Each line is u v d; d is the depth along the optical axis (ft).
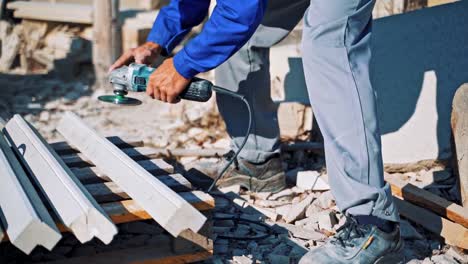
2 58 24.72
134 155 12.42
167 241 10.48
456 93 12.58
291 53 17.37
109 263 9.83
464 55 13.93
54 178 10.11
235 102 12.92
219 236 11.54
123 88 10.91
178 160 15.26
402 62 14.60
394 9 18.11
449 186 13.16
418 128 13.99
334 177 9.91
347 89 9.66
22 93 21.74
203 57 9.94
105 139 12.07
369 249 10.08
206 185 13.52
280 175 13.35
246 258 10.78
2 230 8.92
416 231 11.58
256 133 13.05
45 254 10.53
